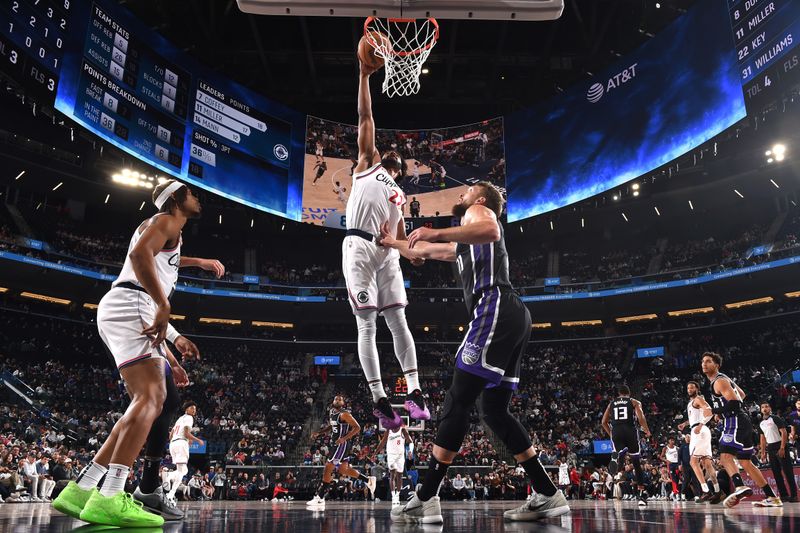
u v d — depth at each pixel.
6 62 18.22
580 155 26.70
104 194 31.61
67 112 19.86
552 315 36.12
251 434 27.14
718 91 22.09
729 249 33.84
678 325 34.62
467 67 33.19
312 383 33.97
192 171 24.28
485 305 4.02
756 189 32.12
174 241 4.08
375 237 4.93
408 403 4.90
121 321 3.68
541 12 5.47
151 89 23.22
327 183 28.55
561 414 30.36
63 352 30.25
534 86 33.59
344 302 35.44
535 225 36.44
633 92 25.42
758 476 8.00
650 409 29.56
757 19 21.00
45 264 28.59
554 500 4.29
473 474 22.16
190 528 3.22
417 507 3.84
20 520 4.08
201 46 30.45
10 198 31.91
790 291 31.16
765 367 30.30
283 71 33.38
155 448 4.54
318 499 10.70
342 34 30.12
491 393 4.30
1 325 29.25
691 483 13.51
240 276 35.88
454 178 29.22
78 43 20.59
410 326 37.25
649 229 37.84
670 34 24.41
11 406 22.44
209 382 31.70
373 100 35.03
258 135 27.12
